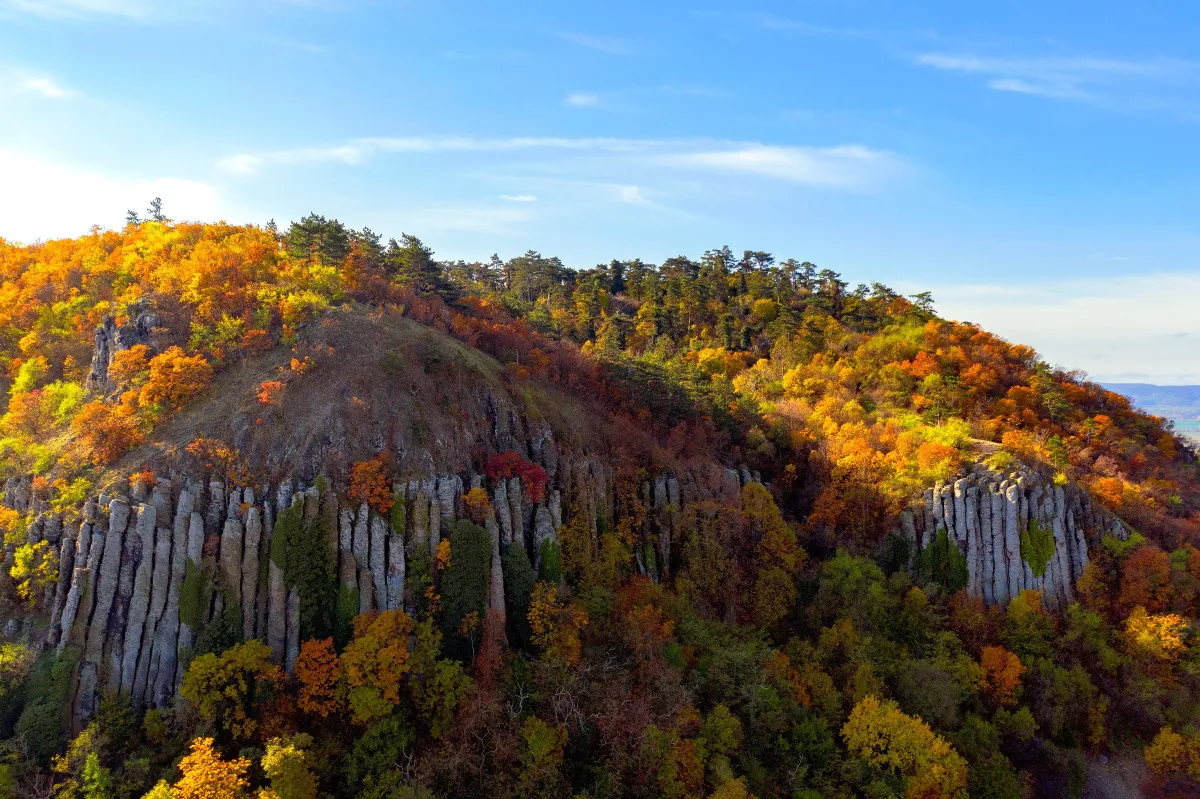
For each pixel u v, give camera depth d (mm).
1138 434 145000
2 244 137875
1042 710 86562
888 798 69188
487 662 70438
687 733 70688
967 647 92562
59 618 64812
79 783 56188
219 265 99438
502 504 81375
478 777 62375
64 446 77375
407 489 77500
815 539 108625
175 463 73250
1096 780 83500
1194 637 89250
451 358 95375
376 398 83812
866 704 76438
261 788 56500
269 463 75688
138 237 126688
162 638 66000
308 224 119312
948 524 101750
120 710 62125
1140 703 88312
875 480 111000
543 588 76625
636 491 99000
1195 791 81312
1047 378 143125
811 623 95062
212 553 69000
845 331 170750
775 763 73750
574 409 105750
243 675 64438
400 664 65688
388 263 127875
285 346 89750
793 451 122188
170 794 53250
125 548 67188
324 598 70125
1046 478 103625
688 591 93500
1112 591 99125
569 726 67562
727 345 176250
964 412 129625
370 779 60094
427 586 74188
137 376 83375
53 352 99438
